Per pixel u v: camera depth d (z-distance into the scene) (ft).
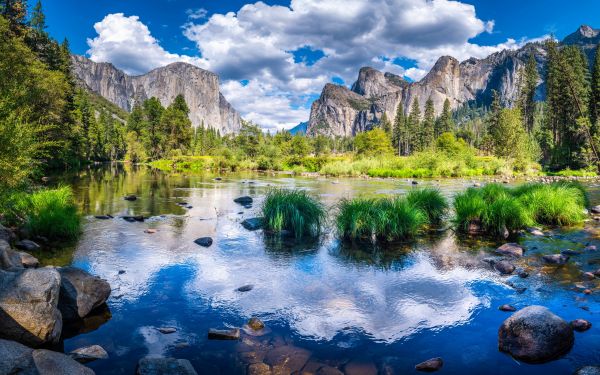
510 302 18.70
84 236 33.04
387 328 16.10
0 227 27.94
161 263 25.64
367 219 33.14
